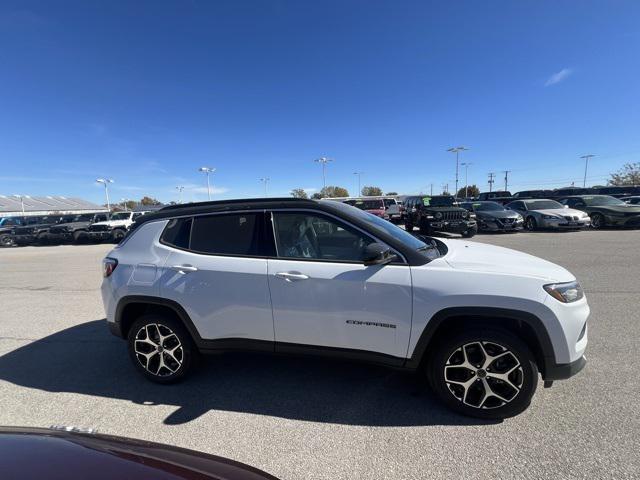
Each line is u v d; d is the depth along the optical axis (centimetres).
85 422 299
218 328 331
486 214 1839
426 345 288
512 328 288
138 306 371
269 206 335
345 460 245
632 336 430
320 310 302
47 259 1474
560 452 244
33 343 483
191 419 298
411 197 2242
